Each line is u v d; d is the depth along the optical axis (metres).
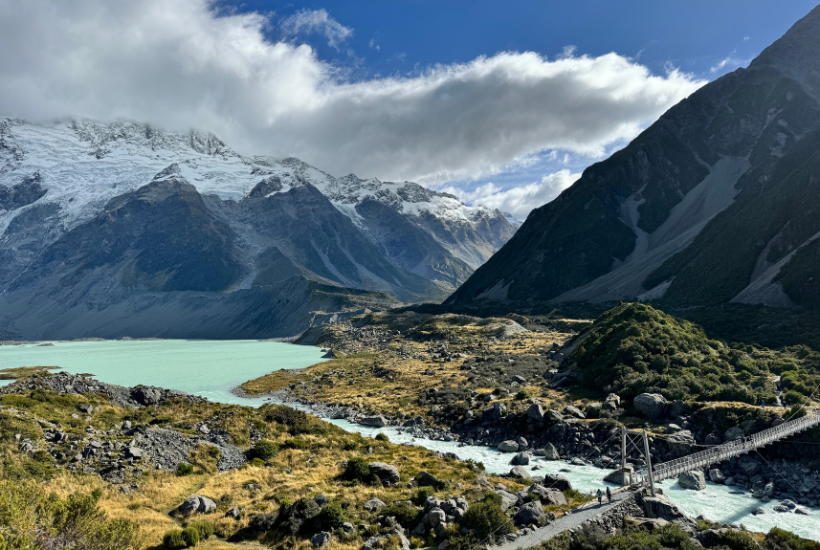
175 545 32.25
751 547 32.25
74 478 40.19
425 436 74.31
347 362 155.75
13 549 23.17
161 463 47.53
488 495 40.38
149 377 145.62
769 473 50.78
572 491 44.72
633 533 33.69
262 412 71.06
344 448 60.34
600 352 93.12
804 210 162.25
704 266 184.88
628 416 69.06
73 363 193.38
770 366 82.00
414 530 36.34
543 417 69.31
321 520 36.78
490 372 111.19
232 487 44.03
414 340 193.62
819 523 40.69
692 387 71.62
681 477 50.34
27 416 47.84
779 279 142.12
